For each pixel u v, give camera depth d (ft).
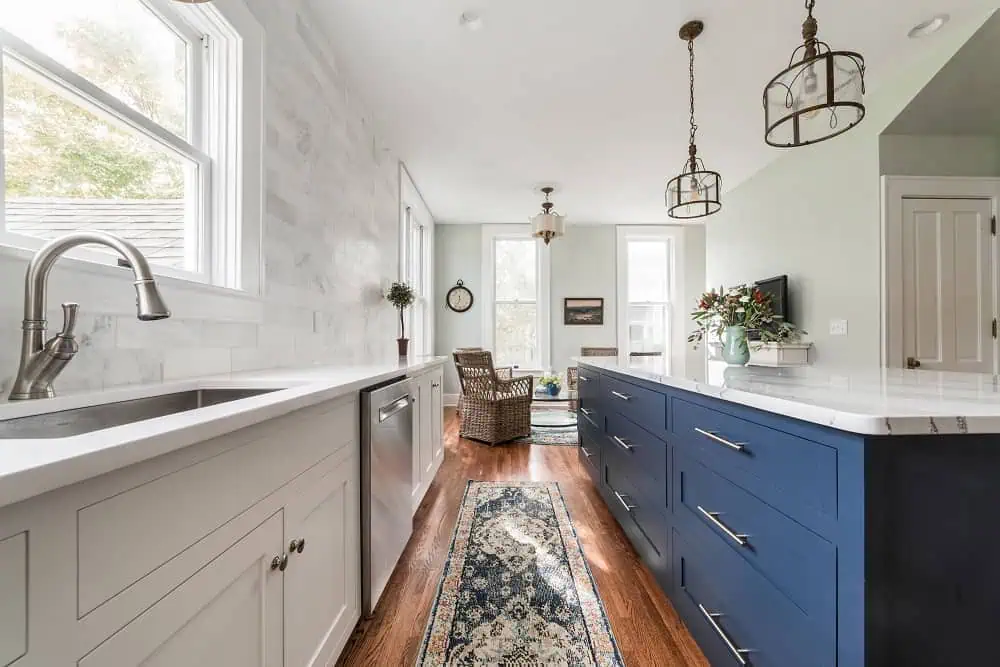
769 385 3.64
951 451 2.33
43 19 3.48
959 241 10.11
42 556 1.38
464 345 20.80
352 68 8.69
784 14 7.34
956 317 10.09
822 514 2.56
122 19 4.22
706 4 7.10
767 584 3.09
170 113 4.83
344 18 7.32
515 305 21.18
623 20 7.42
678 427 4.64
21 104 3.31
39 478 1.27
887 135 10.09
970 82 8.75
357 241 9.47
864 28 7.82
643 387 5.71
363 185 9.89
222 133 5.23
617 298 21.02
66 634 1.44
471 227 20.98
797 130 5.42
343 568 4.10
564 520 7.51
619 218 20.15
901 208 10.05
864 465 2.27
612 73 8.93
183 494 1.99
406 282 14.48
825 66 4.98
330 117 7.95
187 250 5.00
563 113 10.61
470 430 13.48
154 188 4.54
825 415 2.45
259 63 5.57
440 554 6.34
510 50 8.20
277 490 2.88
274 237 6.01
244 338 5.38
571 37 7.84
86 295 3.43
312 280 7.22
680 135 11.82
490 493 8.80
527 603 5.16
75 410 2.95
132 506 1.72
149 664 1.80
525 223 20.86
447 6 7.07
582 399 9.89
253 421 2.36
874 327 10.29
